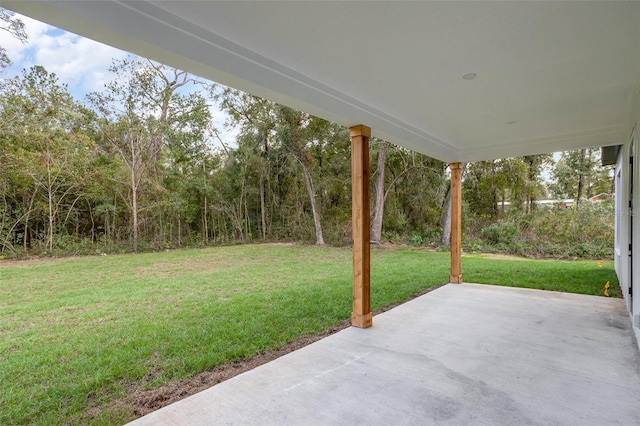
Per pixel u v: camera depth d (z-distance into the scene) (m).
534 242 10.59
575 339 3.18
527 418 1.93
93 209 12.15
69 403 2.20
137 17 1.74
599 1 1.80
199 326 3.71
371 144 11.99
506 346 3.03
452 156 5.57
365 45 2.29
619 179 5.91
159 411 2.05
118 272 7.53
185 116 13.53
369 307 3.68
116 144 12.04
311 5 1.81
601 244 9.71
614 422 1.89
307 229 14.49
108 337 3.41
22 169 10.06
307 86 2.81
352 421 1.92
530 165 14.09
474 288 5.54
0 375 2.60
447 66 2.62
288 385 2.36
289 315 4.09
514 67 2.64
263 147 14.26
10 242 10.27
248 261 9.25
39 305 4.71
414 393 2.23
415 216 13.90
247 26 2.04
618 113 3.84
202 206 14.34
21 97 10.12
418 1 1.79
